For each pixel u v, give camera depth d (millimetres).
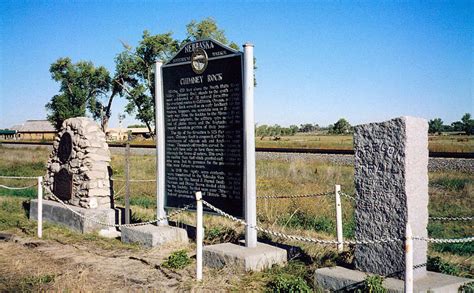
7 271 8344
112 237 11477
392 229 6801
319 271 7234
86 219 11648
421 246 6797
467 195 16688
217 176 9430
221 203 9344
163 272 8211
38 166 30594
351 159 28703
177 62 10219
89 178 12070
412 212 6684
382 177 6918
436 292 6266
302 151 34406
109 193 12477
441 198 16219
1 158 37188
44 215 13156
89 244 10570
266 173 23938
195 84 9828
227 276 7848
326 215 13445
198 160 9805
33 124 103688
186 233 10539
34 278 7785
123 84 65688
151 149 42312
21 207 15383
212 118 9523
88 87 76312
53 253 9727
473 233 11477
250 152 8805
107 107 77375
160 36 59656
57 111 75250
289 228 11812
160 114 10570
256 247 8766
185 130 10086
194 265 8625
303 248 9484
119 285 7488
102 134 12664
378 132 6977
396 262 6730
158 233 10094
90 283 7562
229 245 8953
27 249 10086
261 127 131000
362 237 7148
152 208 15984
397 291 6297
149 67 61531
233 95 9133
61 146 13352
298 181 21141
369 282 6379
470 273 7910
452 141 61625
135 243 10422
